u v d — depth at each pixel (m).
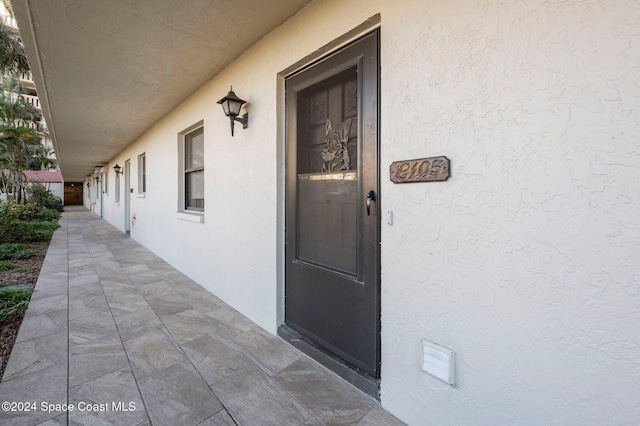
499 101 1.22
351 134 1.96
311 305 2.28
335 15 1.93
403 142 1.57
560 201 1.08
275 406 1.70
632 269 0.96
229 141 3.18
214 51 2.81
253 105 2.76
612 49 0.98
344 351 2.01
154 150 5.68
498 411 1.25
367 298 1.84
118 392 1.78
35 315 2.88
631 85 0.95
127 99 4.15
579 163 1.04
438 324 1.44
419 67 1.49
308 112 2.29
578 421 1.06
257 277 2.79
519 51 1.17
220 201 3.39
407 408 1.57
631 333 0.96
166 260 5.24
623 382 0.98
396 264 1.61
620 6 0.96
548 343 1.12
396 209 1.61
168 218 5.08
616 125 0.98
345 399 1.76
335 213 2.07
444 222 1.40
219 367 2.07
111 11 2.16
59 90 3.77
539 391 1.15
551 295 1.11
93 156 9.59
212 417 1.60
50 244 6.98
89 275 4.36
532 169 1.15
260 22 2.35
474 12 1.29
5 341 2.37
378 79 1.76
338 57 2.02
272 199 2.57
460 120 1.34
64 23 2.31
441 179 1.39
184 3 2.08
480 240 1.29
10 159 12.90
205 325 2.75
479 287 1.30
